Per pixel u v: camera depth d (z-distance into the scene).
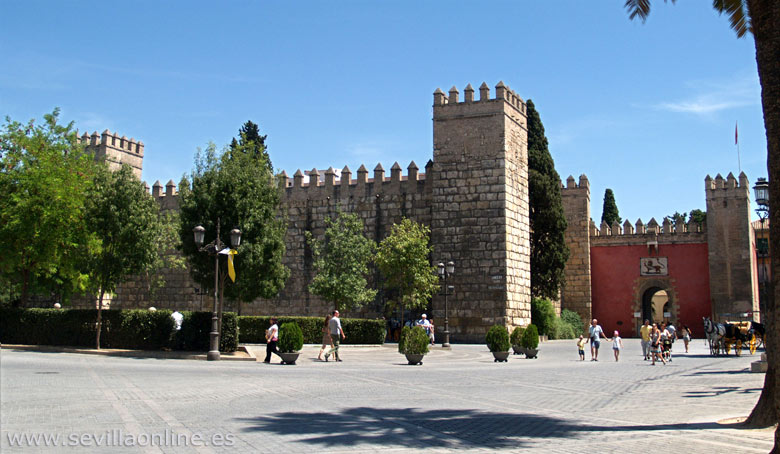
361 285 47.06
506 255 46.28
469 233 47.28
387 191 53.00
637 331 60.72
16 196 37.72
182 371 23.50
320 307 53.84
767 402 12.47
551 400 16.81
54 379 19.36
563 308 61.81
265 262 36.00
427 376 23.44
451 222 47.84
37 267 40.38
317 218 55.09
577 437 11.51
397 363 30.03
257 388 18.64
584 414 14.41
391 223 52.47
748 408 15.38
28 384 17.95
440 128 49.00
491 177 47.25
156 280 58.56
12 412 13.19
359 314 52.06
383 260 46.47
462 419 13.45
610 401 16.72
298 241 55.41
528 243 49.78
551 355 37.12
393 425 12.52
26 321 36.38
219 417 13.15
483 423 12.95
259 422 12.61
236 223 34.19
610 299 62.09
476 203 47.41
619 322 59.94
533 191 54.66
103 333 34.41
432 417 13.67
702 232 59.56
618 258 62.34
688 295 59.31
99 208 34.50
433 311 47.47
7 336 36.91
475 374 24.39
